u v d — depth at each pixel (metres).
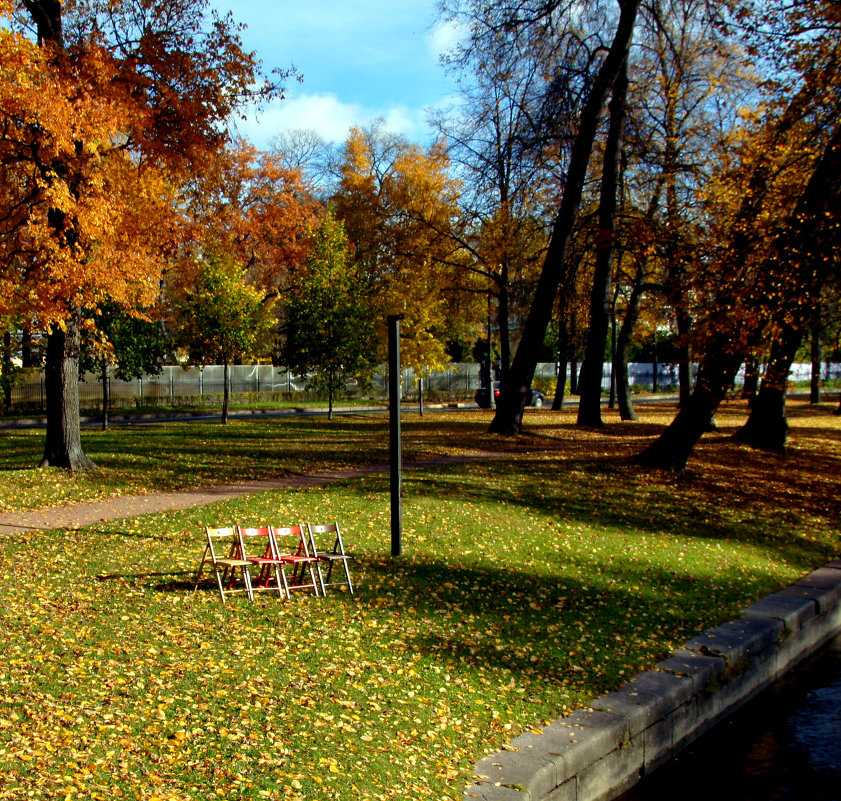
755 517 15.48
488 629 8.45
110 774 4.89
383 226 37.56
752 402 25.83
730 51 20.12
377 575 9.98
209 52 15.80
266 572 9.34
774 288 16.30
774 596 10.98
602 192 25.59
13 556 9.99
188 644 7.20
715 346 17.91
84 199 14.03
